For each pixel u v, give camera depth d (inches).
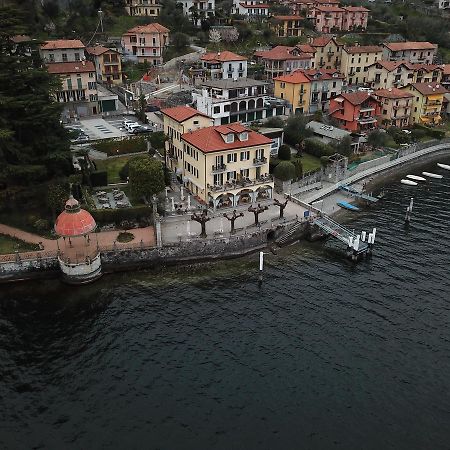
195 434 1641.2
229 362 1958.7
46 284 2509.8
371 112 4859.7
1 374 1878.7
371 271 2628.0
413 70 5802.2
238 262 2726.4
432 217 3309.5
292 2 7810.0
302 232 2984.7
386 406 1766.7
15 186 2817.4
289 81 4968.0
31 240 2709.2
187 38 6102.4
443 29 7810.0
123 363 1945.1
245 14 7322.8
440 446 1617.9
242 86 4500.5
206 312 2266.2
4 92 2714.1
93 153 3585.1
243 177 3139.8
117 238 2738.7
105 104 4601.4
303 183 3563.0
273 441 1621.6
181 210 2999.5
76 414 1713.8
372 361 1977.1
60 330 2135.8
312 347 2047.2
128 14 6761.8
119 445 1598.2
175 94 4916.3
